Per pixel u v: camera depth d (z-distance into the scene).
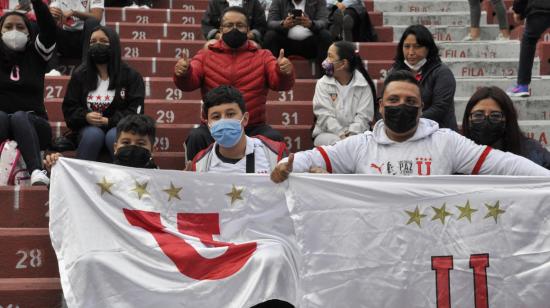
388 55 12.60
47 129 8.92
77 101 9.02
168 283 6.43
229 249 6.47
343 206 6.46
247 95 8.99
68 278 6.45
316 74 11.84
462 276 6.39
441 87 8.86
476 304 6.39
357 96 9.56
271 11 11.98
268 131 8.96
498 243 6.40
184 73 8.75
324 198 6.48
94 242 6.51
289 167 6.47
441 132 6.60
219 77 9.02
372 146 6.62
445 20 14.33
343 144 6.66
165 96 11.13
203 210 6.64
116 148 7.33
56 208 6.61
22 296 7.20
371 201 6.46
